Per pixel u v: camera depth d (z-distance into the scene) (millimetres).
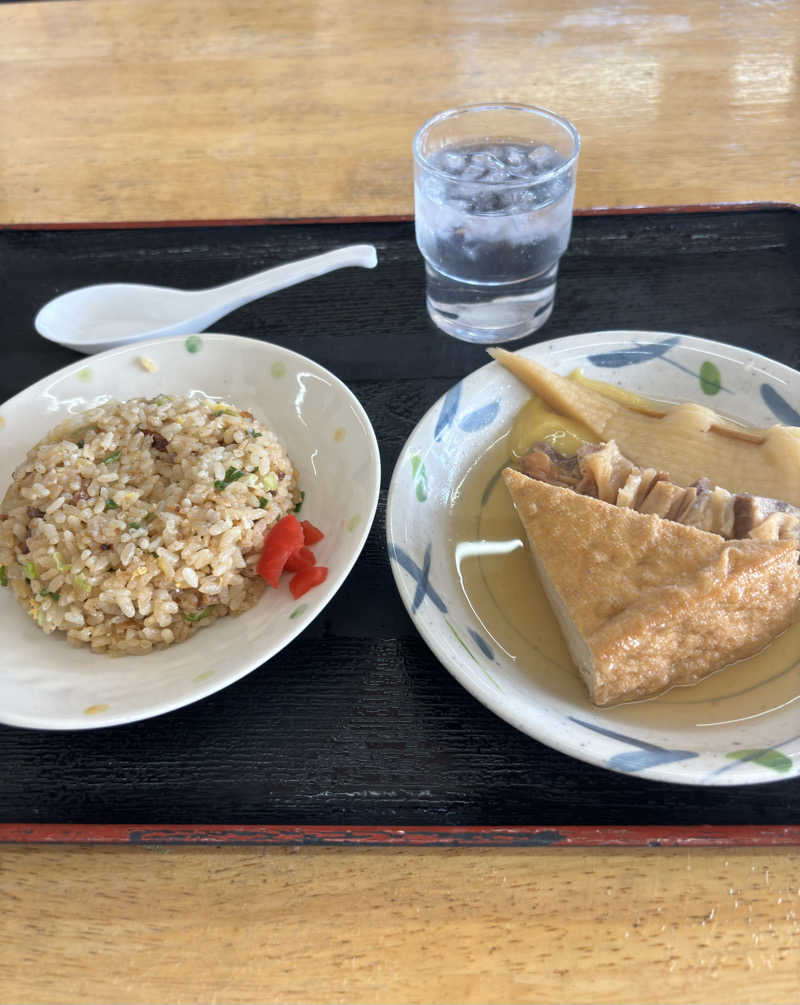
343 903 255
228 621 316
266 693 301
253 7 670
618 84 578
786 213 462
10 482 355
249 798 277
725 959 241
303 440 365
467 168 395
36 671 297
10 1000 241
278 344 421
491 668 289
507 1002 236
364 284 446
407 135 551
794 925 246
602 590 291
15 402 366
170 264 465
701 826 260
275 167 536
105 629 307
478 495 353
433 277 417
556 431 365
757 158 515
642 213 467
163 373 387
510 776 278
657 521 301
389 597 324
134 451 345
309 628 317
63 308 425
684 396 371
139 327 426
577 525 306
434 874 259
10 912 257
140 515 322
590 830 260
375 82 595
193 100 592
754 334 407
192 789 280
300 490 355
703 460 345
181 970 245
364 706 297
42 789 283
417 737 288
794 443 331
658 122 548
